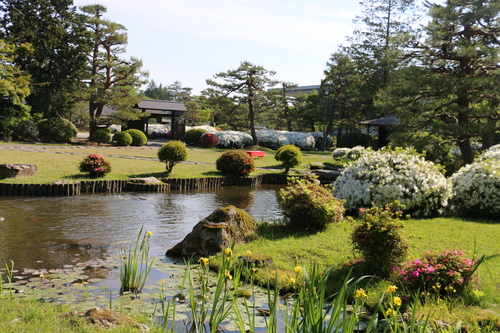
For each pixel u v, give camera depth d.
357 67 48.31
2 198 14.21
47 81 34.38
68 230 10.09
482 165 11.46
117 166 21.09
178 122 41.09
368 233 6.25
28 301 5.08
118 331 4.00
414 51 23.94
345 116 49.28
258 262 6.66
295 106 53.66
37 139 32.84
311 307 3.27
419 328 3.41
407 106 22.89
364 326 4.77
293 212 9.46
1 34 32.69
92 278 6.45
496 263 6.43
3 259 7.50
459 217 10.97
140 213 12.70
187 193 17.56
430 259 5.59
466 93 21.38
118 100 35.19
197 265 7.22
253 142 42.50
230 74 43.03
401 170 11.20
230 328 4.68
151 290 5.88
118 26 35.88
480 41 22.34
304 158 32.28
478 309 4.78
